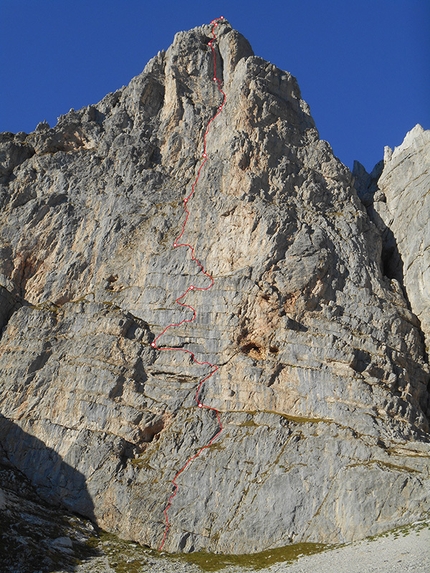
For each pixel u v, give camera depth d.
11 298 76.00
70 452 63.62
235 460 59.91
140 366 68.00
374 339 67.19
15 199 81.81
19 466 64.62
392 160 85.88
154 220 77.94
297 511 56.22
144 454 63.22
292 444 59.50
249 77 82.75
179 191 80.31
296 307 68.31
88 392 66.81
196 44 91.25
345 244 73.38
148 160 83.50
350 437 58.84
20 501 60.25
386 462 56.75
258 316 67.94
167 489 59.91
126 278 75.00
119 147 84.69
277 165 77.75
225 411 64.00
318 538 54.66
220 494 58.69
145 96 88.94
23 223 80.00
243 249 72.38
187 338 68.38
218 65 90.25
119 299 73.25
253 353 66.94
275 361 65.19
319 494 56.47
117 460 62.41
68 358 69.75
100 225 79.31
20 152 85.75
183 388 65.94
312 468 57.69
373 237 76.81
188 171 82.12
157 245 75.69
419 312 72.56
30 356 70.44
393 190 83.12
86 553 56.28
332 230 74.06
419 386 67.50
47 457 64.38
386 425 60.56
